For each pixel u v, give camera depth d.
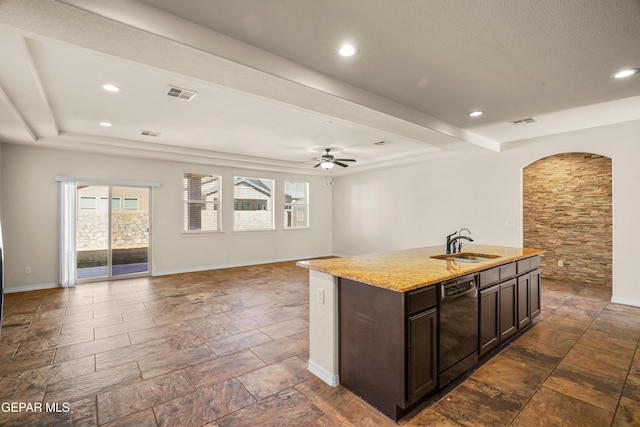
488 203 5.73
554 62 2.50
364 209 8.27
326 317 2.36
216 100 3.47
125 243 6.03
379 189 7.88
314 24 2.01
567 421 1.88
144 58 2.14
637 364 2.57
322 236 9.08
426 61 2.50
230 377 2.40
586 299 4.43
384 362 1.96
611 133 4.25
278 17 1.93
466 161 6.07
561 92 3.12
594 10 1.84
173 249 6.51
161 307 4.17
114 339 3.12
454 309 2.21
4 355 2.77
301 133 4.92
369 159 7.29
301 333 3.28
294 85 2.58
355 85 2.96
